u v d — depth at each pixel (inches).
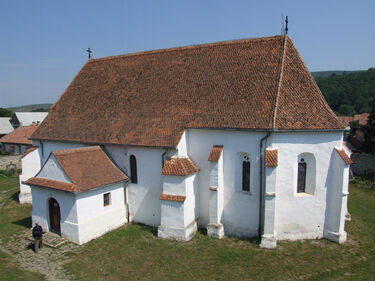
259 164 845.8
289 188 858.1
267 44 990.4
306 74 930.7
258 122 826.8
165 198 899.4
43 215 970.1
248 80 939.3
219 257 794.8
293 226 876.6
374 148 1875.0
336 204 864.3
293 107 851.4
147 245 871.7
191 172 903.1
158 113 1019.3
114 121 1087.0
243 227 900.0
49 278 718.5
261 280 694.5
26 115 3304.6
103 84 1250.0
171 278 711.7
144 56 1237.7
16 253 849.5
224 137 894.4
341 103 4940.9
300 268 738.8
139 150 986.7
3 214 1182.3
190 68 1083.3
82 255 823.1
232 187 901.8
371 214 1123.3
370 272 724.0
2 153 2378.2
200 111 948.6
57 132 1195.9
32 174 1295.5
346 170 842.2
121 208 1011.9
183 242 883.4
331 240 879.1
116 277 719.7
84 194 885.2
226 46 1070.4
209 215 916.6
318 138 852.6
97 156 1008.2
